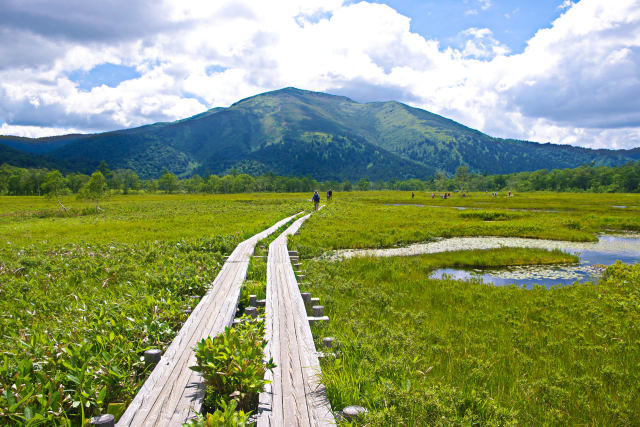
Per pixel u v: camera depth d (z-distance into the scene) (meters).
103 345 5.72
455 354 7.23
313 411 4.12
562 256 18.89
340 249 21.30
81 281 11.50
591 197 86.94
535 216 37.94
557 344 7.79
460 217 38.03
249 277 11.87
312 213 37.81
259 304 9.19
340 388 4.92
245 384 4.45
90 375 4.82
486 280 14.88
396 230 26.81
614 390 6.00
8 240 22.36
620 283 12.96
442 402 4.94
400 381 5.61
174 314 7.50
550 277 15.35
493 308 10.51
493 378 6.21
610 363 7.01
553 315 9.79
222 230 25.06
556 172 195.62
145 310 7.51
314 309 8.42
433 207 53.31
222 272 11.34
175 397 4.32
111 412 4.42
